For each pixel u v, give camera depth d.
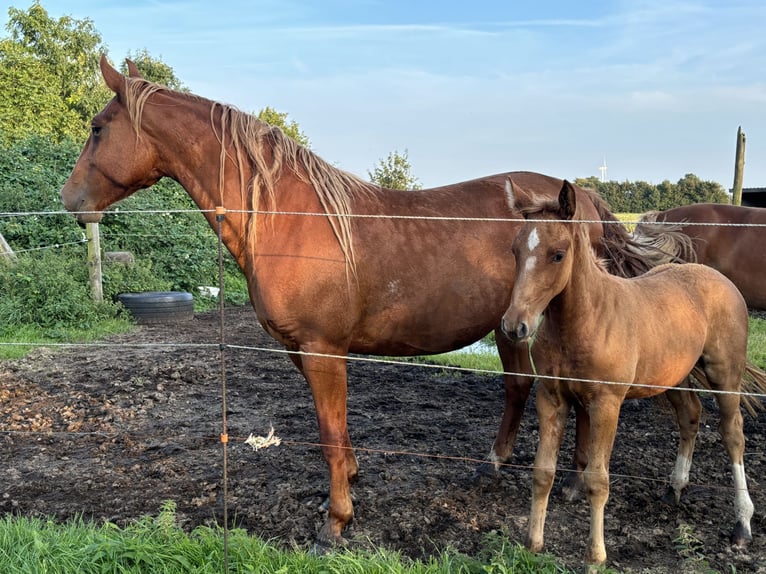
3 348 7.92
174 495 3.96
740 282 6.52
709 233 6.61
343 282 3.34
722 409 3.58
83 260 10.83
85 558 2.88
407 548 3.27
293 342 3.45
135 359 7.75
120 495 3.97
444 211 3.69
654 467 4.38
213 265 14.27
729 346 3.61
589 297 2.86
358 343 3.62
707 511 3.71
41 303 9.45
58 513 3.72
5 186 12.45
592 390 2.97
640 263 4.11
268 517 3.62
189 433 5.17
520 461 4.52
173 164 3.60
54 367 7.25
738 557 3.19
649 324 3.18
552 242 2.69
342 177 3.60
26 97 28.88
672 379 3.38
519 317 2.65
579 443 3.87
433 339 3.69
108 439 4.99
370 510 3.68
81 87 36.09
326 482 4.14
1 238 10.25
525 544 3.16
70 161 14.76
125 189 3.67
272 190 3.41
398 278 3.49
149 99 3.56
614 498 3.88
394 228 3.53
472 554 3.19
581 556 3.19
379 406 5.95
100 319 9.92
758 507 3.74
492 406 5.98
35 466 4.45
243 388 6.59
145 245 13.33
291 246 3.32
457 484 4.08
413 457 4.61
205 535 3.07
